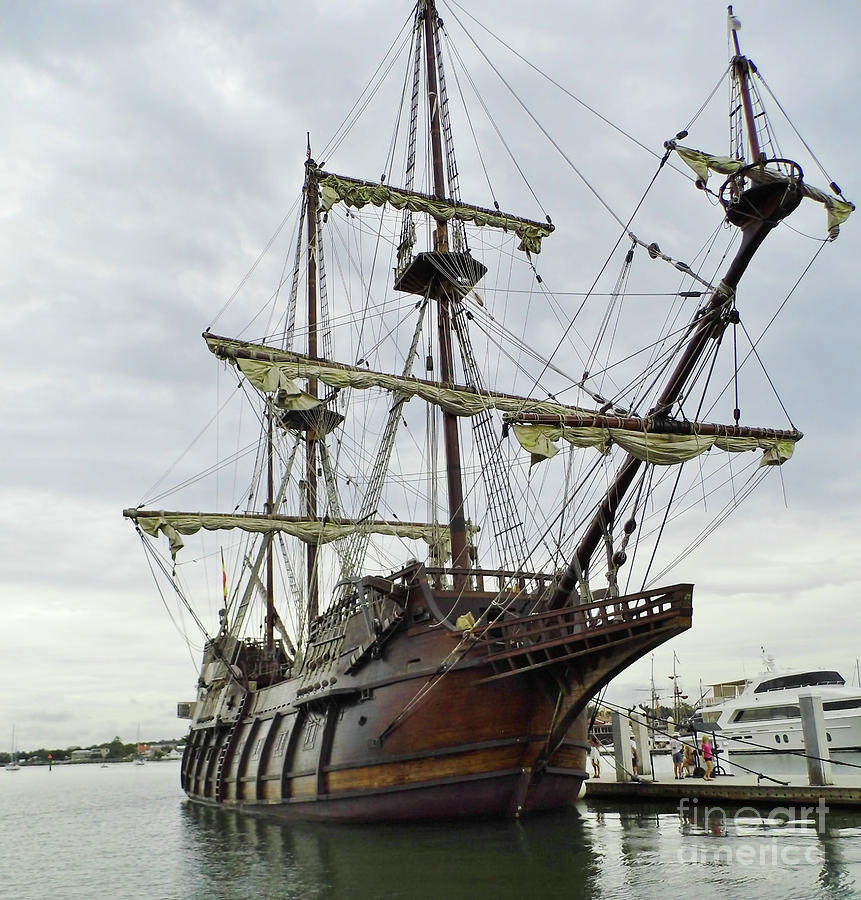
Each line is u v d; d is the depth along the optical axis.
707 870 19.69
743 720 46.38
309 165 55.59
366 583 29.47
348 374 36.44
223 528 48.12
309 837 28.02
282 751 35.44
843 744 41.09
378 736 28.55
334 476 49.78
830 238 23.12
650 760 36.78
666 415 25.52
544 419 24.31
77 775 152.62
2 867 28.19
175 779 120.56
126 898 20.94
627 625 24.36
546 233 45.12
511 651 26.12
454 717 27.06
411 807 27.50
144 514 45.59
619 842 23.70
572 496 25.23
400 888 18.92
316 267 54.94
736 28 24.08
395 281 42.41
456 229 43.00
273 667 49.97
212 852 27.41
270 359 36.19
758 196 22.69
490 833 25.45
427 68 44.94
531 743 26.94
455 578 33.78
